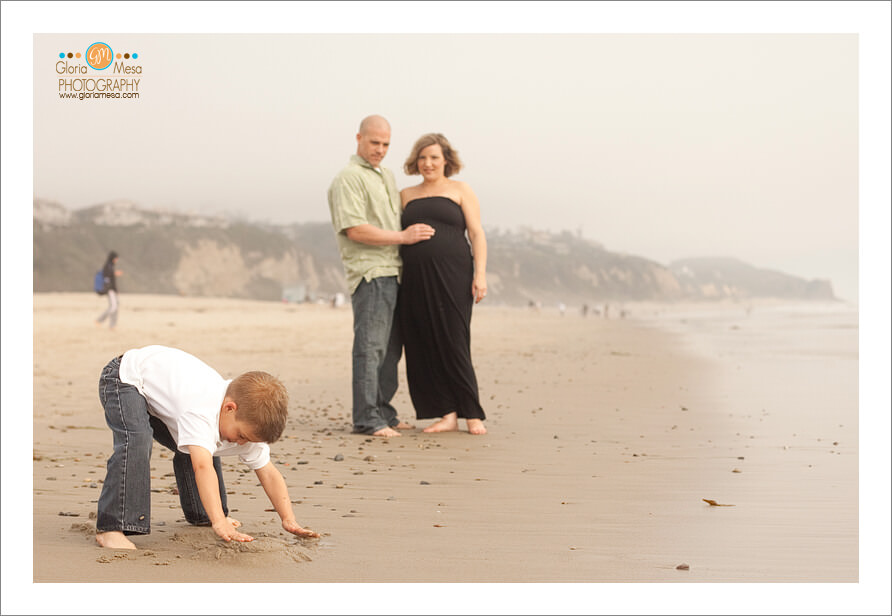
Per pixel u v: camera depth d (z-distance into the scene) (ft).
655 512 12.44
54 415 22.61
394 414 21.65
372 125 21.43
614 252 501.97
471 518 12.02
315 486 14.17
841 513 12.39
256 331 64.75
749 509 12.64
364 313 20.95
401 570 9.60
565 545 10.65
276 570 9.55
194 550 10.30
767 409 24.72
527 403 26.09
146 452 10.56
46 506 12.41
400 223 21.94
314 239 453.99
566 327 92.22
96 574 9.33
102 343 50.03
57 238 337.31
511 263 444.96
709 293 509.35
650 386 30.91
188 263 353.10
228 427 10.58
